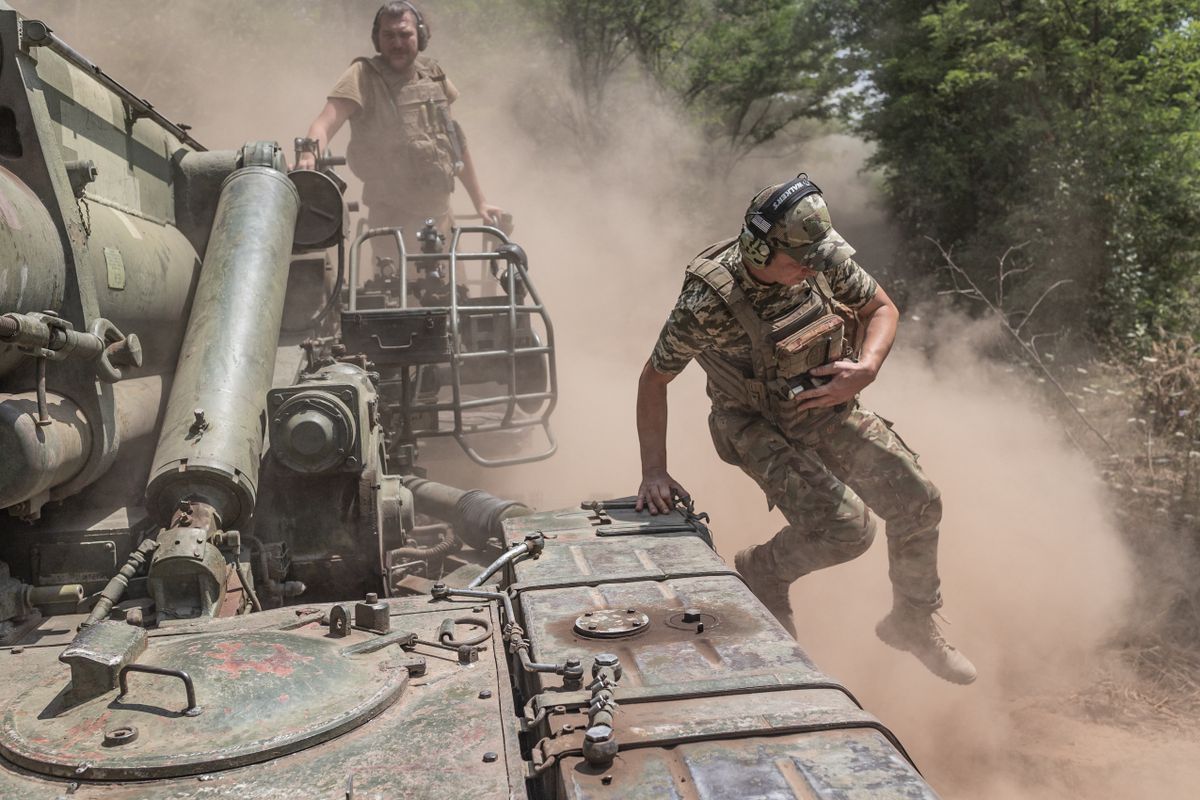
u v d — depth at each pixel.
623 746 1.98
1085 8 14.77
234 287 3.88
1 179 2.94
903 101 18.03
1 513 3.25
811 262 3.22
